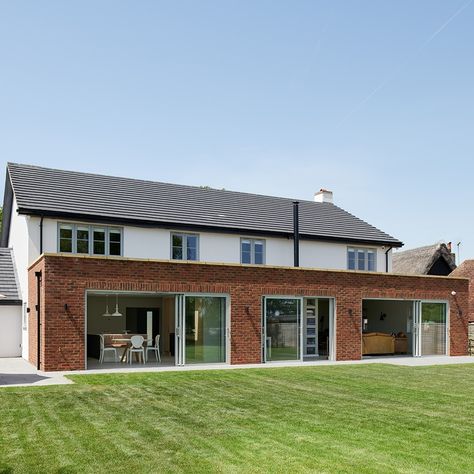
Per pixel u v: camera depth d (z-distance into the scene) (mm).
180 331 18375
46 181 23125
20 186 21797
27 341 20641
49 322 16375
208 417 9734
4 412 10094
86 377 14945
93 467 6820
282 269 20203
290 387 13430
